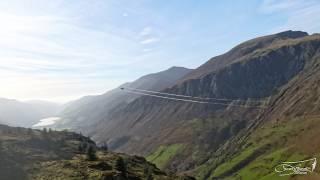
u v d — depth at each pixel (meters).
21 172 180.50
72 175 168.88
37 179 169.88
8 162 192.00
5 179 173.38
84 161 194.88
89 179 160.62
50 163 193.88
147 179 178.38
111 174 166.38
